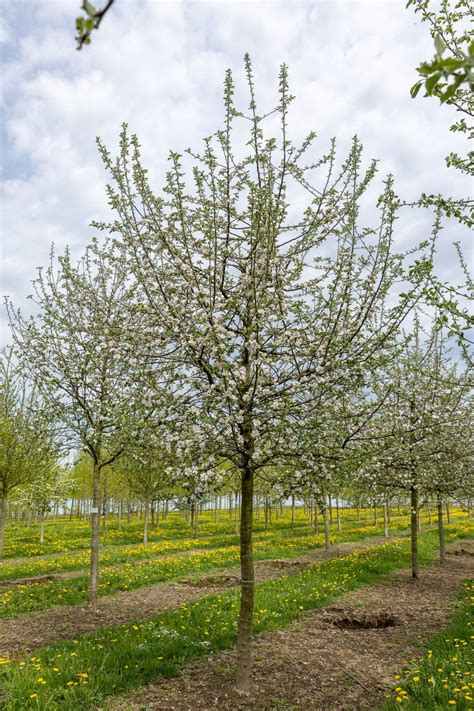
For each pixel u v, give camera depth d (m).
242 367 6.38
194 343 6.14
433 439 11.88
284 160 6.32
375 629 8.54
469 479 14.53
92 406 10.36
